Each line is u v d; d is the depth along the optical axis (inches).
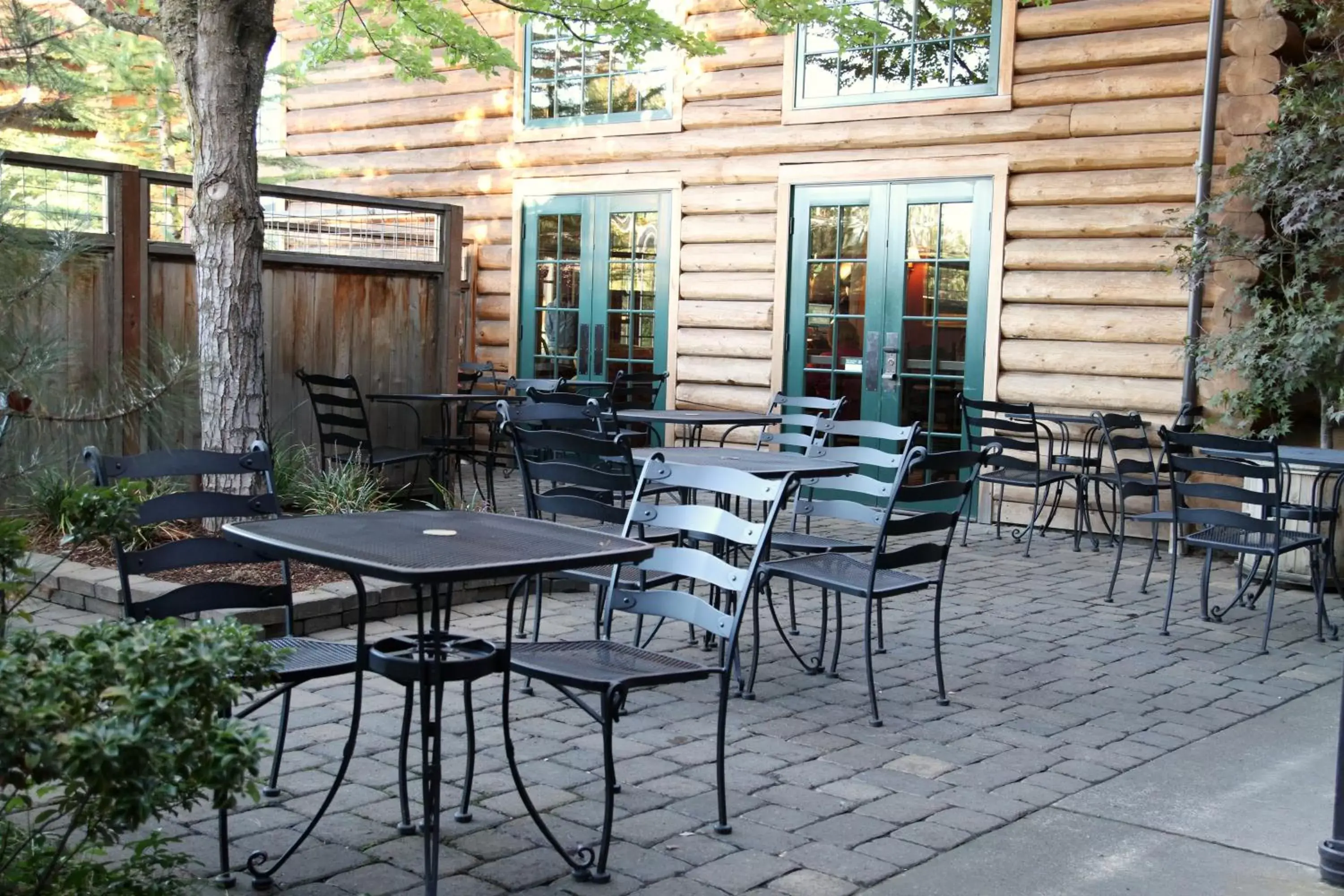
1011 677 197.3
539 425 300.5
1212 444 232.2
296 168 490.6
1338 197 277.9
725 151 400.5
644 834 129.7
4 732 70.8
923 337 364.8
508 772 146.3
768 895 116.2
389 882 116.1
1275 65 300.4
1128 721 175.8
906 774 151.0
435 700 126.0
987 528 349.7
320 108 503.5
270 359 302.5
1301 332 282.4
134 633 77.8
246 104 235.0
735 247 403.2
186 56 234.7
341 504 256.4
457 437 335.9
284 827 127.6
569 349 447.5
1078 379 338.6
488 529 127.5
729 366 404.8
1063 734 168.9
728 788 144.1
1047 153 340.8
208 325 237.9
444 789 140.2
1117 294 331.6
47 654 79.4
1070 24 337.1
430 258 469.7
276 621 198.2
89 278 258.1
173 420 208.5
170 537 237.0
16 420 181.3
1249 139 303.9
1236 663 211.2
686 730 165.2
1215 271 309.1
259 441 137.9
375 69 487.2
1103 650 216.7
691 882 118.5
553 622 223.3
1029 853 128.0
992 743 164.1
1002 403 324.5
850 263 377.7
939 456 177.3
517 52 449.7
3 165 205.8
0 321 182.5
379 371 327.0
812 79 383.2
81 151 508.7
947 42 358.0
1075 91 337.1
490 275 464.8
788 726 168.2
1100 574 287.4
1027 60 344.2
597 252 436.8
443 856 122.1
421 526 127.5
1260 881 122.8
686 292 413.7
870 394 374.6
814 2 319.3
